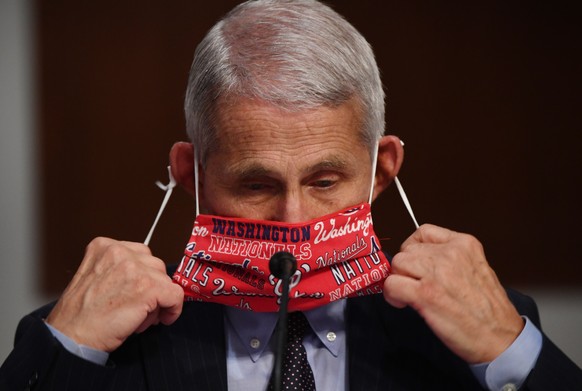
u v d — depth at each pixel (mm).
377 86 3307
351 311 3455
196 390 3271
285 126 3082
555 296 7559
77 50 7293
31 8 7223
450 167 7461
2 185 7309
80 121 7344
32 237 7379
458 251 3207
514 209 7516
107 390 3256
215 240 3213
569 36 7414
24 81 7273
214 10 7332
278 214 3180
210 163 3238
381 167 3459
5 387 3105
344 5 7305
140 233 7398
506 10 7391
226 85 3111
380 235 7434
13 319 7340
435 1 7359
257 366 3400
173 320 3229
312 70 3080
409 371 3326
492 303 3180
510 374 3162
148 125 7371
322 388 3373
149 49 7328
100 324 3139
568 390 3158
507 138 7473
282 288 2691
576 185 7516
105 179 7379
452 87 7418
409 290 3133
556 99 7461
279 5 3211
